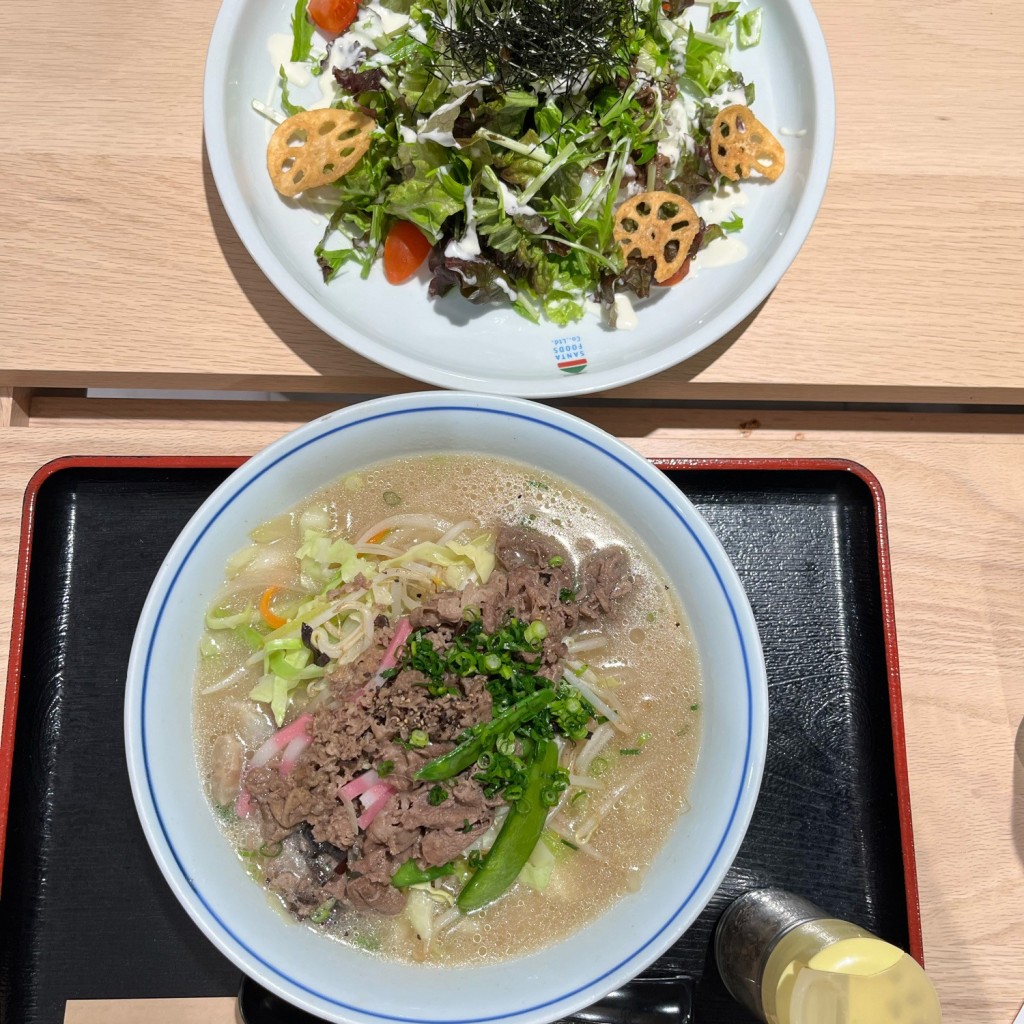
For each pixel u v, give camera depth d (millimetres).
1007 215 490
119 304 466
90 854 429
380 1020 384
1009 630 459
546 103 466
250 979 419
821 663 456
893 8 505
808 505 468
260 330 467
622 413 482
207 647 427
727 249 478
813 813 444
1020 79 502
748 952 416
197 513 401
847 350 476
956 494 469
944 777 448
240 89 472
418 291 475
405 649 413
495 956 411
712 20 489
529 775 408
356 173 467
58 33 484
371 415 414
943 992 430
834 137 468
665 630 436
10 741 423
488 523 445
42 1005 419
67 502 454
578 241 470
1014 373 477
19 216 470
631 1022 420
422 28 470
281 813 408
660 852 421
